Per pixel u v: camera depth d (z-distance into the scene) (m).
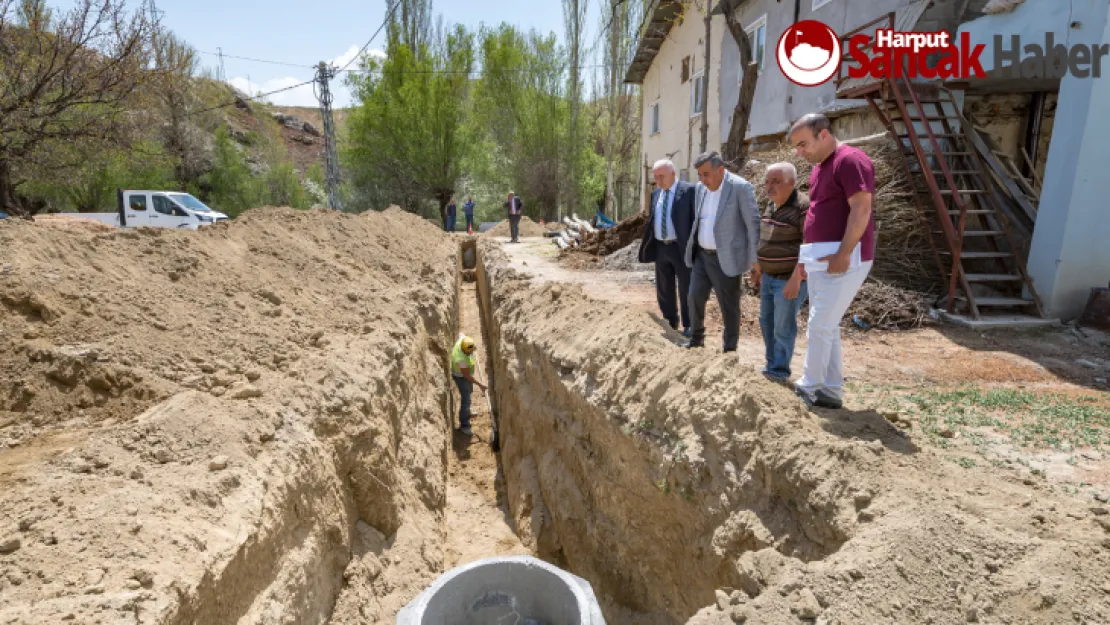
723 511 3.34
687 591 3.72
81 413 3.42
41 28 10.92
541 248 15.66
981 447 3.55
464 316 13.45
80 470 2.91
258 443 3.51
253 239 6.77
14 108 10.52
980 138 7.74
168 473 3.04
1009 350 5.75
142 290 4.55
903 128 8.35
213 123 33.28
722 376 3.83
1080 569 2.30
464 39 30.17
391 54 30.38
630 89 32.19
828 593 2.37
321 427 4.11
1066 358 5.48
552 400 5.90
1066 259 6.38
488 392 9.51
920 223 7.38
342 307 6.29
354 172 31.12
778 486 3.12
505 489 6.88
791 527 2.98
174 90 25.50
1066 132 6.29
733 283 4.81
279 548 3.22
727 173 4.62
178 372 3.94
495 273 11.01
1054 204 6.44
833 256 3.43
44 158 12.46
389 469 4.87
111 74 11.62
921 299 6.96
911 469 3.03
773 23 12.46
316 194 38.00
